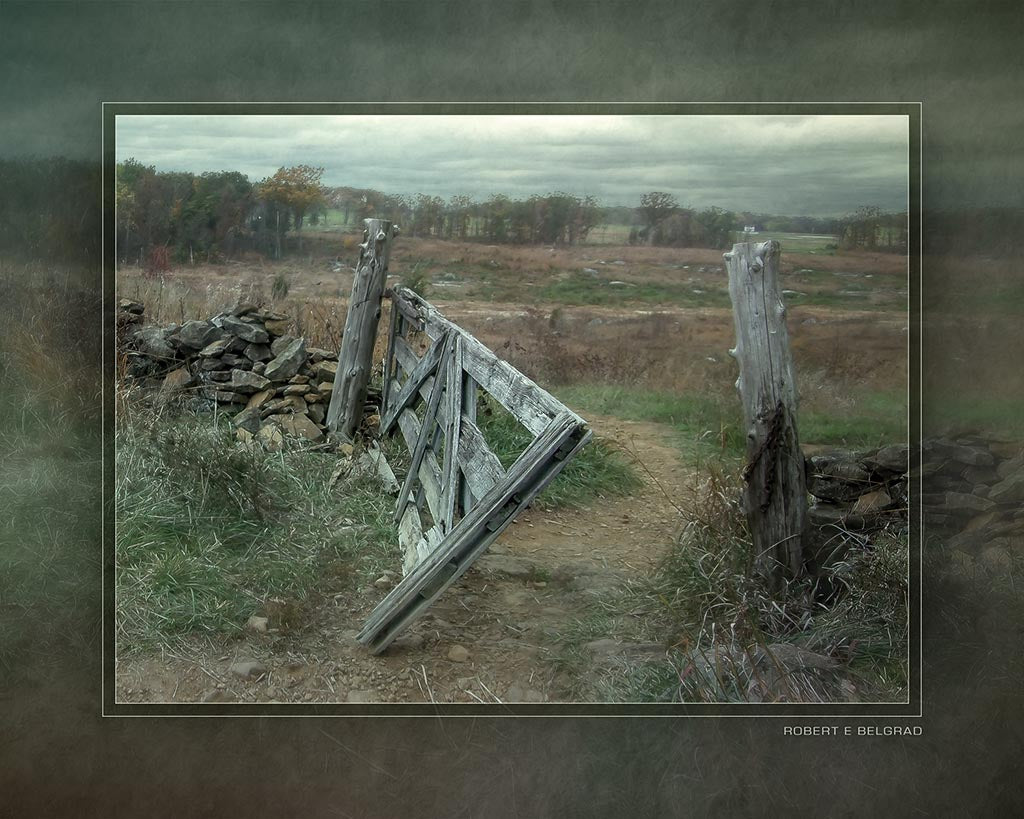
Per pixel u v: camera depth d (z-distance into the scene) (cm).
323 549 396
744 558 372
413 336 579
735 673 320
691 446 619
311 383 572
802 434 596
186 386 534
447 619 363
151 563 361
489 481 328
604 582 397
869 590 348
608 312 964
